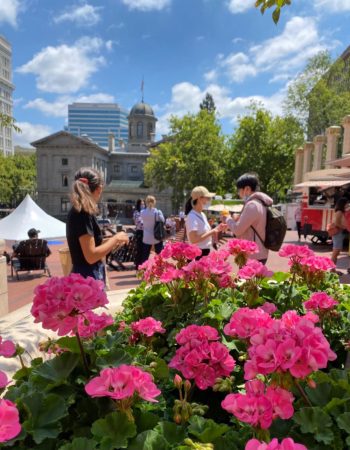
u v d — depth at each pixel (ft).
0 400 3.49
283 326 4.06
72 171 210.18
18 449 3.80
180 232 61.16
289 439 3.02
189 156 133.28
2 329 7.42
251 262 7.71
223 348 5.10
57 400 4.15
